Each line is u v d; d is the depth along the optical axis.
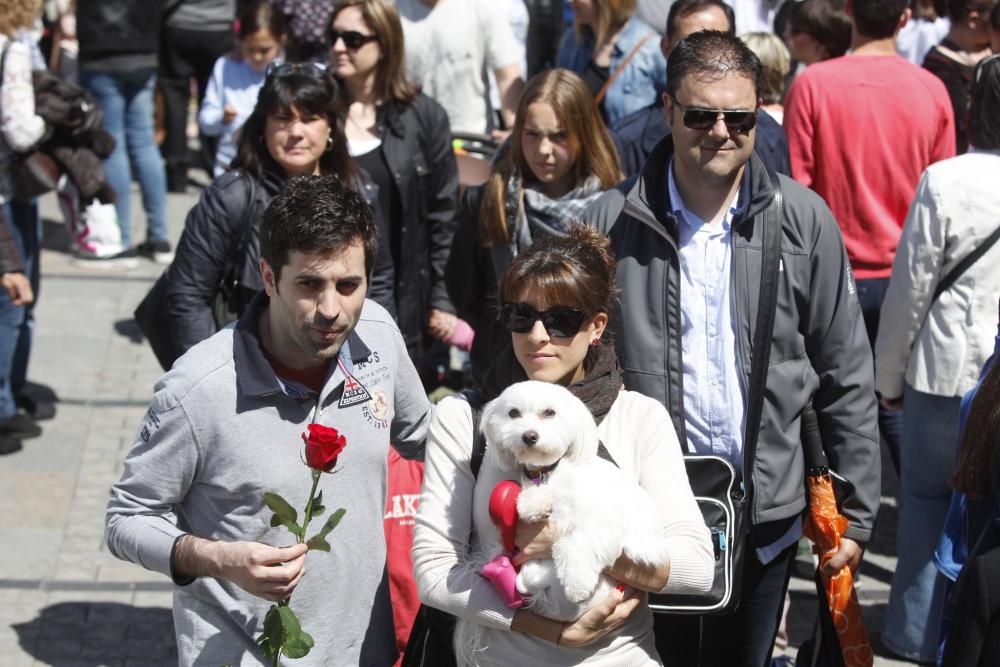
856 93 9.38
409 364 5.70
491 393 5.22
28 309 11.62
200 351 5.08
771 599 6.54
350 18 8.98
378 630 5.48
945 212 7.71
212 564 4.81
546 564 4.68
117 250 16.09
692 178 6.27
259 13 14.05
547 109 8.04
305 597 5.17
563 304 5.04
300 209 4.83
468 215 8.55
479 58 12.30
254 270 7.29
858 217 9.50
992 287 7.79
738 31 14.10
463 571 4.83
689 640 6.48
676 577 4.84
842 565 6.45
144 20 15.45
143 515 5.08
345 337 5.01
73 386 12.84
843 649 6.45
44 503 10.47
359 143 9.03
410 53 12.24
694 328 6.30
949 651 4.94
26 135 10.38
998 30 9.74
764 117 8.77
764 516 6.30
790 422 6.35
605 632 4.78
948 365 7.90
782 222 6.25
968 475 5.60
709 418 6.30
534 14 17.34
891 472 11.81
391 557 6.71
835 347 6.38
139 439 5.11
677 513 4.99
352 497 5.25
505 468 4.77
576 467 4.70
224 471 5.05
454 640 5.23
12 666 8.23
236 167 7.46
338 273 4.86
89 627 8.78
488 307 8.23
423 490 5.08
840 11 10.71
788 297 6.26
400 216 9.08
